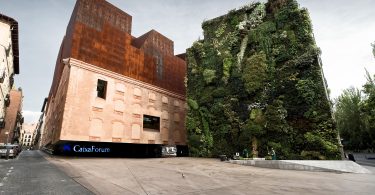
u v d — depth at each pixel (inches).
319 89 925.8
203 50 1387.8
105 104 1165.7
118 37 1334.9
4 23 1231.5
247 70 1135.0
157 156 1498.5
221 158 964.6
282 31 1106.1
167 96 1552.7
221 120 1168.8
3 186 353.1
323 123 882.1
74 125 1024.2
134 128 1275.8
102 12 1295.5
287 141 938.1
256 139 1015.0
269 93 1043.9
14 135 2669.8
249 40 1204.5
